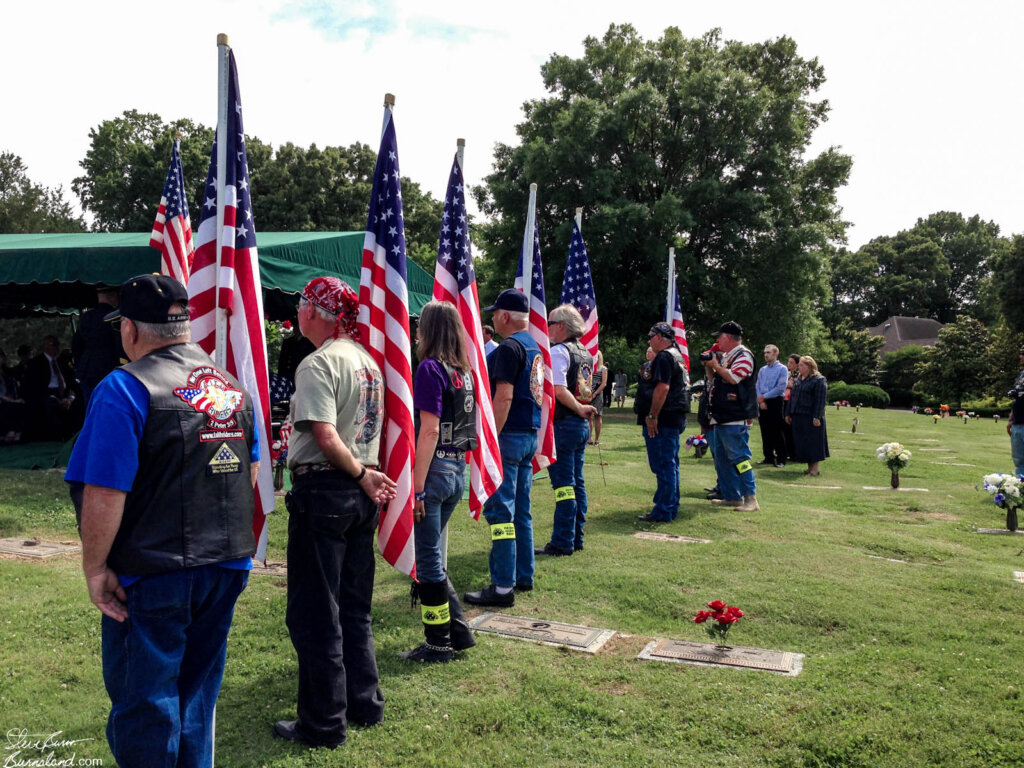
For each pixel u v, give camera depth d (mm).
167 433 2271
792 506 8977
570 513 6277
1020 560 6500
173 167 7035
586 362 6355
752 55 35688
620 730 3275
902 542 6938
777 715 3371
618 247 28156
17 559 5762
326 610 3107
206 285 4121
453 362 3930
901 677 3768
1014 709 3393
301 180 39719
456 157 4812
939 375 52969
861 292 93438
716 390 8664
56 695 3525
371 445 3242
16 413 12633
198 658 2492
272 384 10633
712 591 5305
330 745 3094
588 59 34469
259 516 3818
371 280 3992
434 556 3961
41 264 8891
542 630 4531
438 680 3773
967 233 96562
